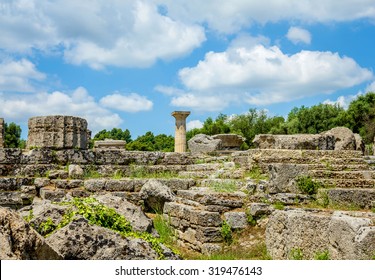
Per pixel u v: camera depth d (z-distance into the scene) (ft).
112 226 28.09
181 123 98.58
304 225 27.73
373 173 46.91
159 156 68.08
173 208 44.60
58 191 53.21
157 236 35.86
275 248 31.71
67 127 64.75
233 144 103.35
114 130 264.11
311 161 50.70
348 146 70.08
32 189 56.39
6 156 59.77
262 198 43.06
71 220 23.89
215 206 41.60
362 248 22.76
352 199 42.16
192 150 95.50
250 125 235.61
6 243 18.25
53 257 20.48
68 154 62.75
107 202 36.17
